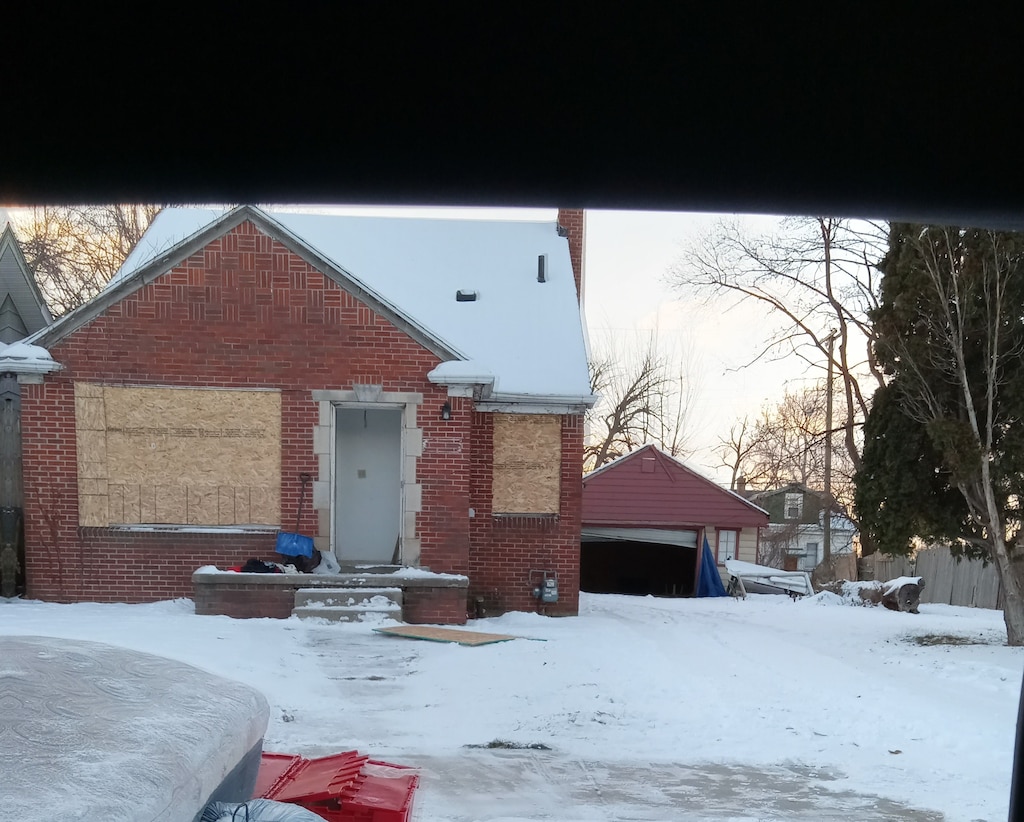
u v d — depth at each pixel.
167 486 13.50
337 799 3.80
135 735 2.87
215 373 13.55
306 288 13.65
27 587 13.26
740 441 44.19
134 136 1.92
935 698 9.02
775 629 14.54
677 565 29.80
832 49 1.77
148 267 13.33
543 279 18.12
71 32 1.69
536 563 15.10
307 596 12.77
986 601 21.70
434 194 2.16
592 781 6.43
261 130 1.93
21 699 2.91
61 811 2.25
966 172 2.09
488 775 6.47
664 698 8.94
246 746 3.45
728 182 2.16
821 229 26.38
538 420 15.18
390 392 13.77
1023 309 12.15
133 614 12.23
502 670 9.91
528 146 2.01
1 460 14.05
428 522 13.83
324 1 1.63
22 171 1.98
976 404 12.66
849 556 32.94
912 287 12.53
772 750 7.31
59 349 13.27
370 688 9.02
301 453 13.67
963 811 5.94
